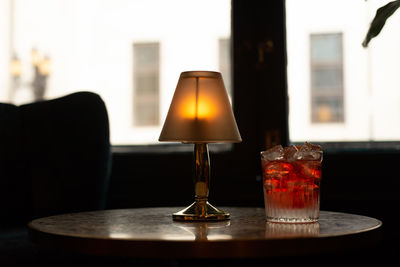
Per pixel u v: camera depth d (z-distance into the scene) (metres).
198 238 0.89
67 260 1.66
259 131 2.31
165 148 2.45
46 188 2.10
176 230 1.01
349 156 2.21
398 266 2.09
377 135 2.26
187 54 2.44
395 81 2.24
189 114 1.18
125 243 0.88
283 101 2.29
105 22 2.54
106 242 0.89
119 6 2.52
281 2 2.31
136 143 2.49
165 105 2.47
